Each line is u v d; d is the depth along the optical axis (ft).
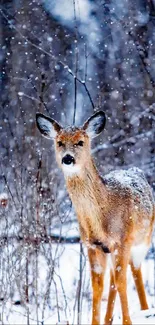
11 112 71.77
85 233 33.88
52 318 35.17
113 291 35.27
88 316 35.65
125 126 65.26
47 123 35.29
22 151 51.11
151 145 62.90
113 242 33.88
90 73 81.41
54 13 79.82
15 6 81.00
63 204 50.67
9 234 41.52
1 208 39.78
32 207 38.75
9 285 37.65
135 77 72.02
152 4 61.36
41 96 49.98
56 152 34.14
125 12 68.28
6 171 47.96
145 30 62.75
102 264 33.76
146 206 36.86
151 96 65.51
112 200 33.99
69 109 79.51
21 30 78.64
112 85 73.61
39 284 40.32
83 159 33.09
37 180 39.11
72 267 45.01
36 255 34.60
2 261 36.40
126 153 63.26
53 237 49.16
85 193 33.19
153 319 32.71
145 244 37.42
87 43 79.15
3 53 80.43
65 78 79.15
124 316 32.53
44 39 78.74
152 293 43.34
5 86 76.23
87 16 78.54
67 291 40.68
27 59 76.59
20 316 35.65
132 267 38.09
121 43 75.66
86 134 33.76
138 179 37.73
